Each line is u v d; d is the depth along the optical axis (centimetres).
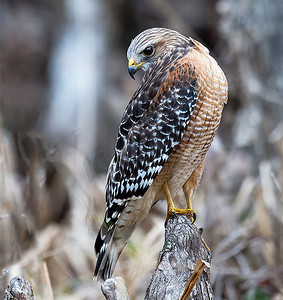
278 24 1284
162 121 864
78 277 1167
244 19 1305
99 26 1977
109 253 880
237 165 1348
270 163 1284
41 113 1994
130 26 2042
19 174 1357
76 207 1248
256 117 1308
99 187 1314
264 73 1305
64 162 1302
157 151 868
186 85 854
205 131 860
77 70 1920
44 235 1173
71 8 1986
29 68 2192
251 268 1185
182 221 723
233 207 1255
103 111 1823
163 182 882
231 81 1335
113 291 615
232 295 1123
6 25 2255
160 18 2031
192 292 674
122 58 1983
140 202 884
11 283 625
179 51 891
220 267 1138
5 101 2055
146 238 1115
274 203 1174
